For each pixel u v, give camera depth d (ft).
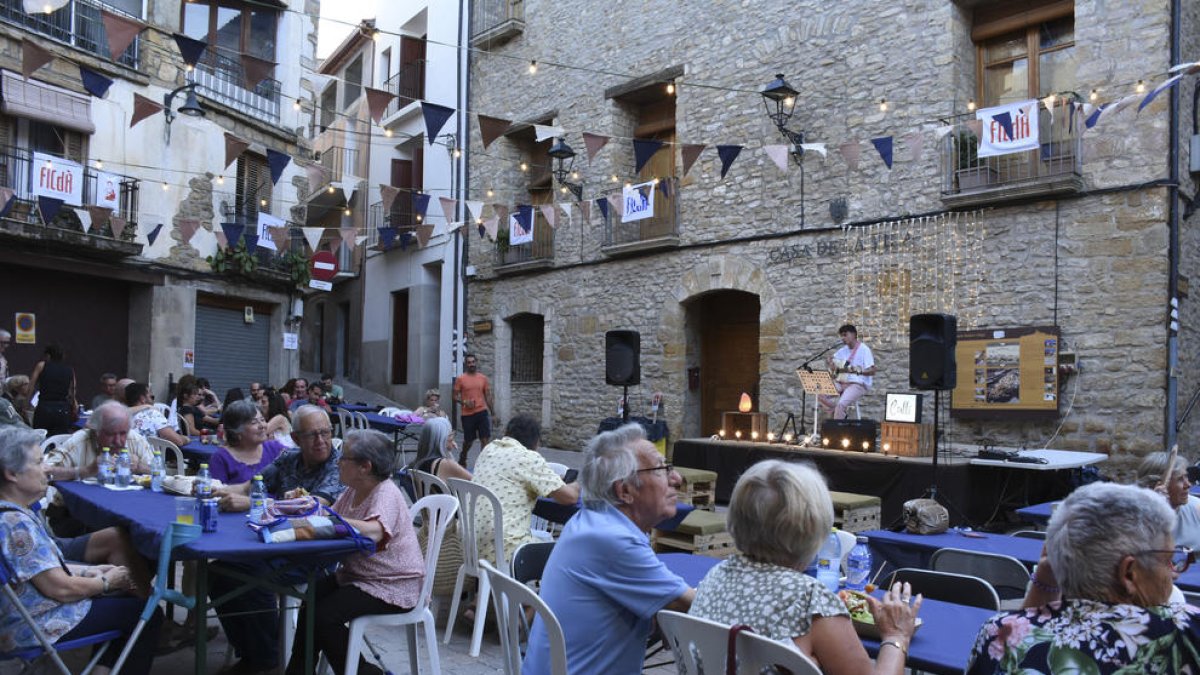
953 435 32.99
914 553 13.99
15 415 21.44
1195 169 29.91
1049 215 31.24
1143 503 6.37
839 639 7.12
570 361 47.44
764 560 7.61
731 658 6.86
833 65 37.14
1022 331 31.35
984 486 24.91
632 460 8.90
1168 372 28.68
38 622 10.14
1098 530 6.30
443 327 56.24
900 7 35.22
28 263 42.52
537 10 50.31
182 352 48.96
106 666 11.13
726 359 43.04
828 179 37.06
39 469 10.82
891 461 25.59
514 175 52.11
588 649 8.39
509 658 9.14
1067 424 30.45
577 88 47.70
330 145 74.95
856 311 35.83
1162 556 6.23
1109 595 6.30
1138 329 29.25
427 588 12.68
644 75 44.29
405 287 63.00
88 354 46.21
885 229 35.12
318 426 14.33
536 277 49.70
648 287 43.73
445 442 19.98
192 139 49.01
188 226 38.24
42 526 10.59
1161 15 29.32
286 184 54.80
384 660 14.35
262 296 53.98
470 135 54.85
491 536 15.29
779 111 37.88
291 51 54.80
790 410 37.70
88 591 10.43
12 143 41.91
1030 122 25.89
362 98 68.59
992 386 31.96
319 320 84.12
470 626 16.53
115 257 45.57
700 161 41.78
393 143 63.87
